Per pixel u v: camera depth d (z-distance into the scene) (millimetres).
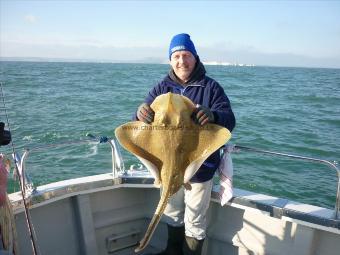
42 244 3877
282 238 3646
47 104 23953
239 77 72625
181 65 3416
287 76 92438
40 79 52469
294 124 17719
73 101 25703
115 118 18672
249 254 3885
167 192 2668
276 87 45125
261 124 17531
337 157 11992
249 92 35812
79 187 3967
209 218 4117
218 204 4062
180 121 2789
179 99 2914
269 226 3725
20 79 51562
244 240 3893
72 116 19234
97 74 74062
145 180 4129
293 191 8891
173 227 3959
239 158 11211
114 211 4387
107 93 31516
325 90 41688
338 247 3402
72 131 15445
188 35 3471
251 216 3830
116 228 4422
